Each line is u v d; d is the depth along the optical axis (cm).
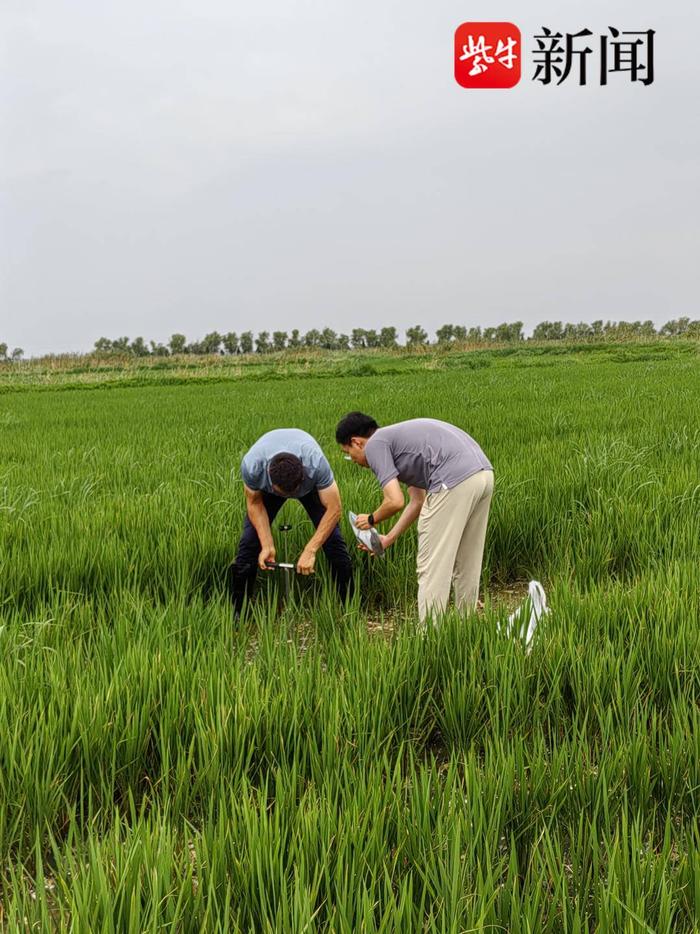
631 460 753
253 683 303
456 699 307
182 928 194
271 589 507
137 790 285
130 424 1365
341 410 1448
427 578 431
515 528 579
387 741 281
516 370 3119
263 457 428
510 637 343
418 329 6669
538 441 965
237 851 216
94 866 201
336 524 443
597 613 370
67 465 862
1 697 292
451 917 187
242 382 3338
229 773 270
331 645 374
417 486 441
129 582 484
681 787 255
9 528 560
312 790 243
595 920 201
